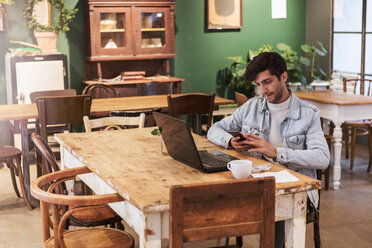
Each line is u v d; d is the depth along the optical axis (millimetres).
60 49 6965
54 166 2635
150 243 1928
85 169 2654
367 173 5520
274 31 8078
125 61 7246
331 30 7586
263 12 7969
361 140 6926
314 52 7457
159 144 2971
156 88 5938
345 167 5762
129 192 2047
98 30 6664
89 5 6566
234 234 1801
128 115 4215
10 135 6312
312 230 3908
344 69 7375
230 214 1782
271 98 2633
